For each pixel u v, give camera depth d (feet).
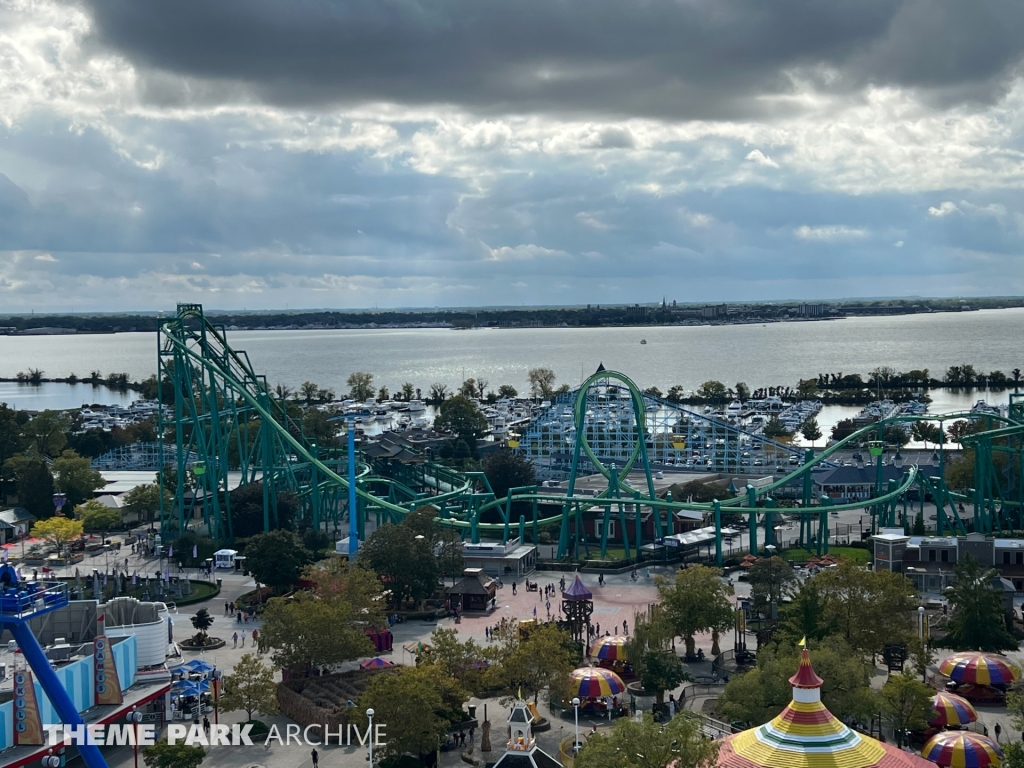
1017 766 449.48
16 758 491.72
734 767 426.51
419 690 522.06
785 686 518.37
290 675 640.99
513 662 579.89
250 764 532.32
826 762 417.08
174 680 607.37
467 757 531.09
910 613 654.53
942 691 591.37
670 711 586.86
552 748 543.39
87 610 598.34
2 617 416.87
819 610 615.57
